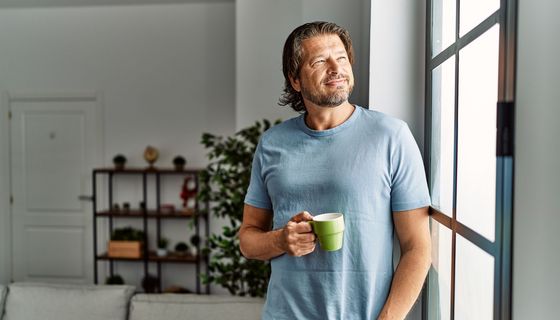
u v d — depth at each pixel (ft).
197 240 14.60
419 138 4.83
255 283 8.24
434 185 4.44
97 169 15.07
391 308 3.63
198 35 15.43
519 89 2.50
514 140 2.52
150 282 15.14
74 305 7.07
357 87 5.50
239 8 12.08
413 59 4.82
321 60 3.73
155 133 15.67
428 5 4.63
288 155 4.05
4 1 15.07
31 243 16.14
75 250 16.01
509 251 2.56
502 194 2.63
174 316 6.76
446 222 3.97
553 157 2.45
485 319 3.00
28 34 15.85
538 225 2.49
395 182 3.79
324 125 4.00
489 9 2.95
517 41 2.50
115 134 15.79
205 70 15.46
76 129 15.89
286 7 11.73
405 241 3.81
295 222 3.72
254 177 4.48
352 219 3.75
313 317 3.85
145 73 15.64
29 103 15.98
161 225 15.70
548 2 2.42
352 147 3.83
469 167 3.35
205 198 8.92
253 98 12.05
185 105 15.56
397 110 4.85
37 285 7.41
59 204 16.02
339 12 5.50
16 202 16.10
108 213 14.89
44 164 16.03
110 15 15.65
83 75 15.80
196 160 15.58
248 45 12.02
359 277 3.75
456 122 3.68
